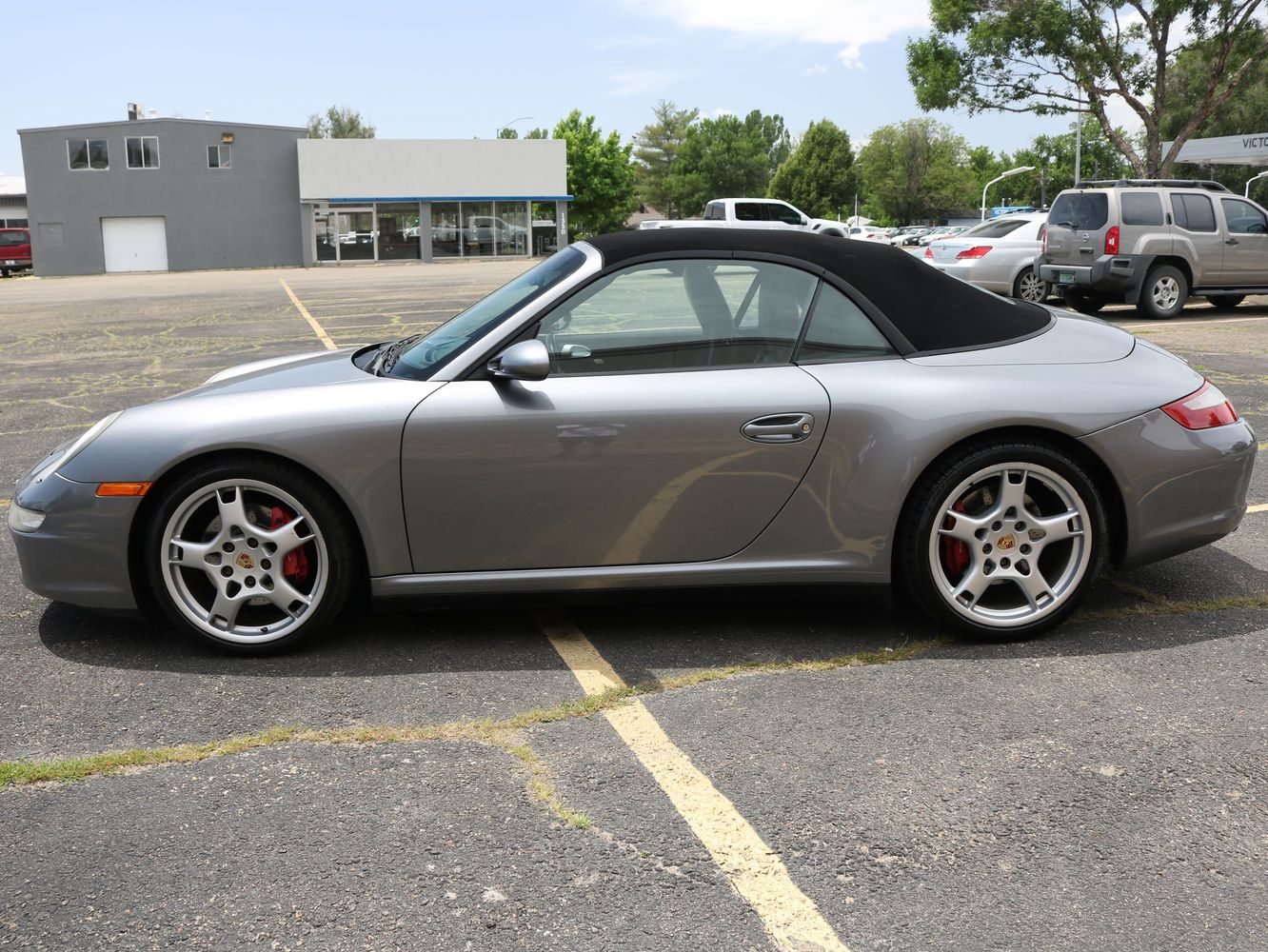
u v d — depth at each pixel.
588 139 70.44
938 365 3.40
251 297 22.73
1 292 30.41
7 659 3.43
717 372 3.34
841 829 2.40
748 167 120.50
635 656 3.39
